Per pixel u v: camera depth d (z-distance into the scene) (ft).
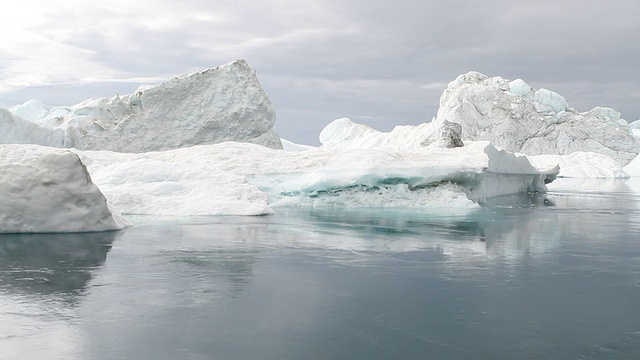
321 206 57.26
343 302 18.86
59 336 14.87
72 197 34.73
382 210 53.52
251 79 134.72
